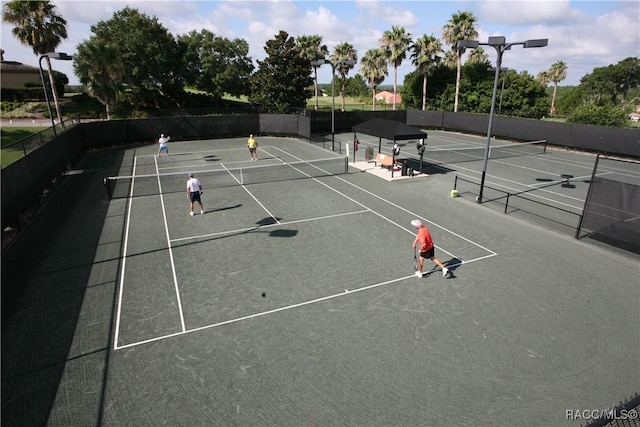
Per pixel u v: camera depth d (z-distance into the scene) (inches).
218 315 358.6
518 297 390.0
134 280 422.3
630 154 1064.2
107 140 1237.7
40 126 1584.6
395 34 1984.5
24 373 288.7
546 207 677.3
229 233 553.3
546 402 261.6
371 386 274.7
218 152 1174.3
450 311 365.4
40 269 447.2
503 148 1266.0
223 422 245.8
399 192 760.3
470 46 598.9
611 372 289.0
